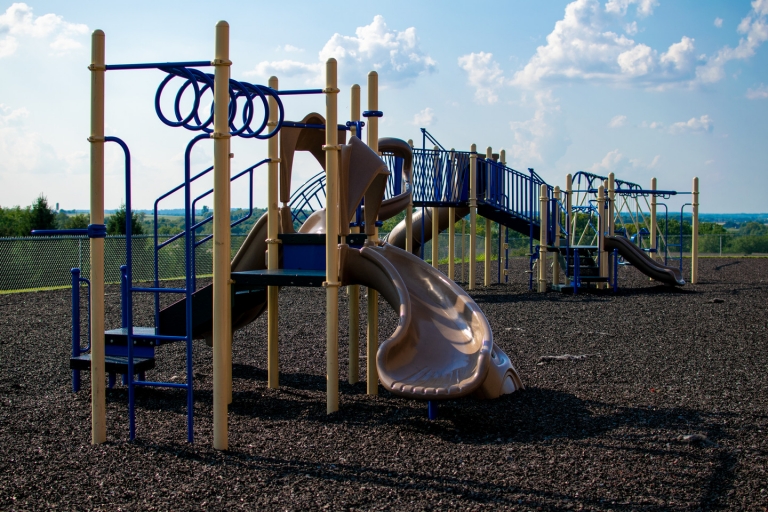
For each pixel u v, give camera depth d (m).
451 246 18.16
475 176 17.38
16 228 37.25
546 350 8.78
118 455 4.63
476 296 16.16
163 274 24.58
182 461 4.49
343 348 9.23
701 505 3.71
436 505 3.72
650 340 9.55
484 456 4.54
